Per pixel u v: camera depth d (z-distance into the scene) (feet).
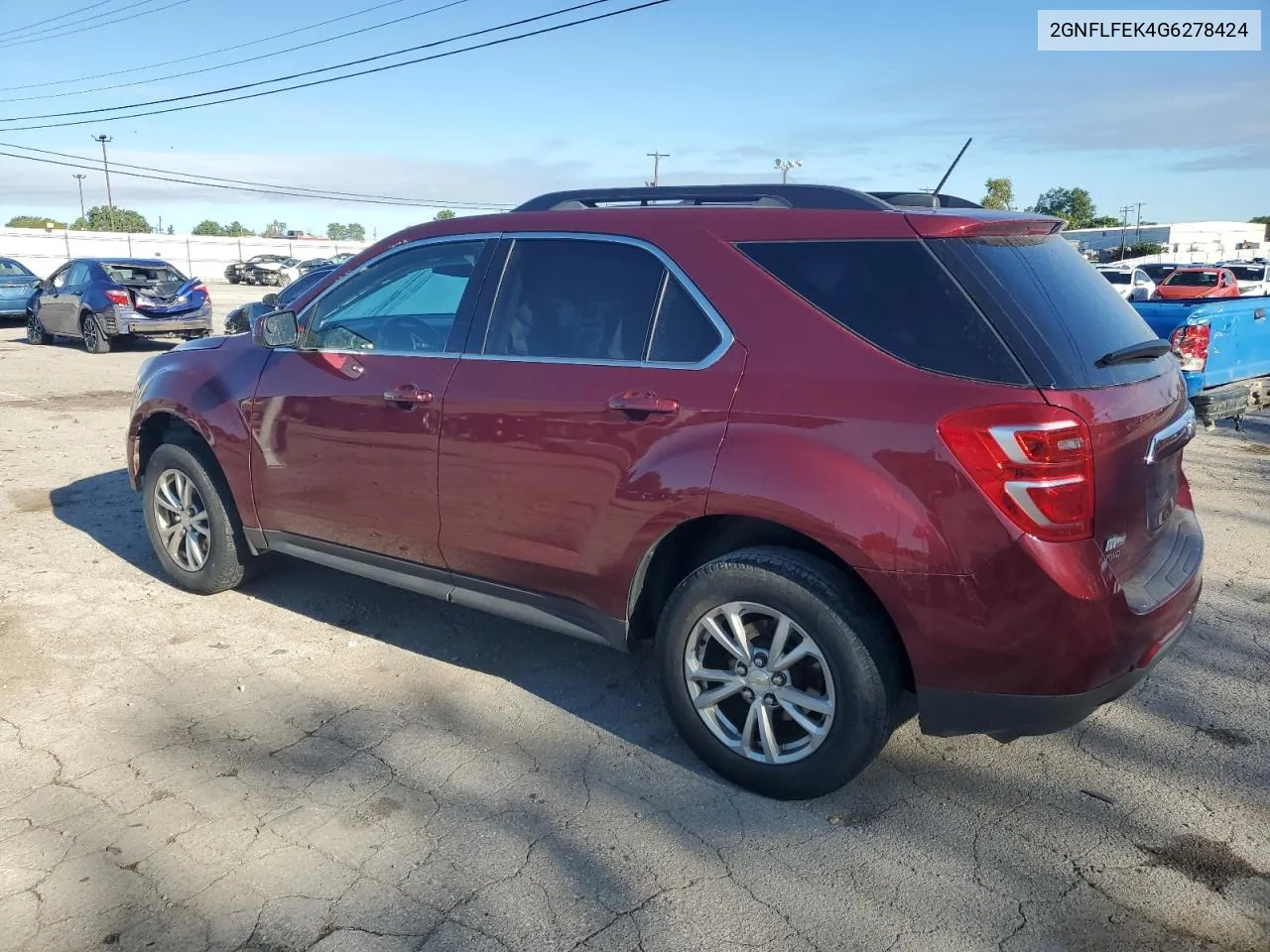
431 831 10.07
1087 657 9.21
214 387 15.42
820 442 9.80
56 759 11.35
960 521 9.16
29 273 71.92
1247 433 32.60
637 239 11.57
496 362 12.29
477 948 8.42
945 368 9.48
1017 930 8.68
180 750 11.61
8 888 9.10
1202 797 10.78
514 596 12.46
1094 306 10.71
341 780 11.00
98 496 23.16
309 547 14.70
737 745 10.84
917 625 9.46
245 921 8.71
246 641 14.84
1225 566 18.45
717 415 10.43
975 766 11.46
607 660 14.34
